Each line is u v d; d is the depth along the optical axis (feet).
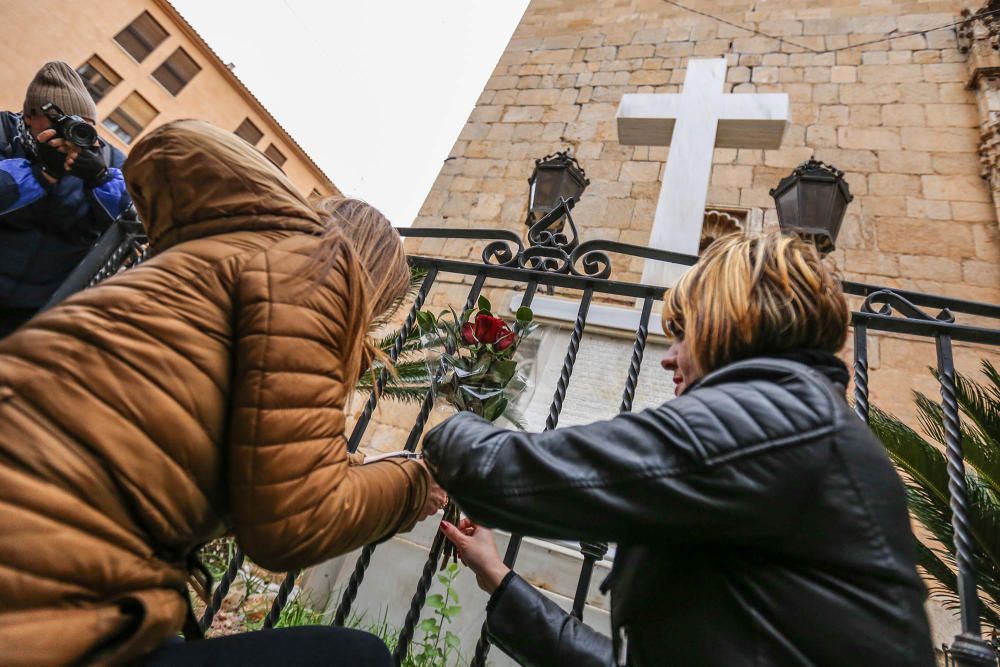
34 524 1.65
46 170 6.64
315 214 2.77
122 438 1.85
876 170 17.21
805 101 19.26
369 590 9.84
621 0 24.76
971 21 18.37
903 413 13.15
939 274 15.11
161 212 2.61
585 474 2.11
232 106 65.92
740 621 1.94
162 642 2.09
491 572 3.46
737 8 22.54
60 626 1.64
